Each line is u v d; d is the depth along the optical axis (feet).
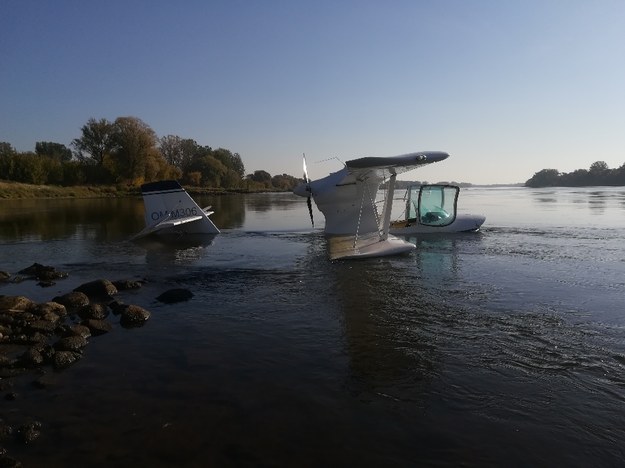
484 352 16.57
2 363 16.08
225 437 11.39
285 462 10.32
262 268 33.30
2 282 29.78
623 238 47.29
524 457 10.41
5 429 11.75
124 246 45.32
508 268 31.65
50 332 19.66
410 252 38.58
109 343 18.44
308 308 22.75
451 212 52.70
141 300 25.09
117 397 13.67
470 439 11.14
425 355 16.40
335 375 14.96
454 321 20.15
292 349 17.30
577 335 18.15
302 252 40.29
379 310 22.04
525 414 12.26
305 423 11.98
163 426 11.96
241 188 306.55
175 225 51.21
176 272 32.30
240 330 19.67
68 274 32.24
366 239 43.42
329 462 10.29
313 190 42.37
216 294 26.00
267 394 13.70
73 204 138.82
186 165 306.14
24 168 203.00
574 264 32.86
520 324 19.60
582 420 11.93
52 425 12.11
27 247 44.96
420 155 31.24
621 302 22.79
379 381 14.43
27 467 10.25
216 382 14.60
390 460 10.33
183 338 18.86
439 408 12.66
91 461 10.48
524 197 179.83
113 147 229.45
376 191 47.06
